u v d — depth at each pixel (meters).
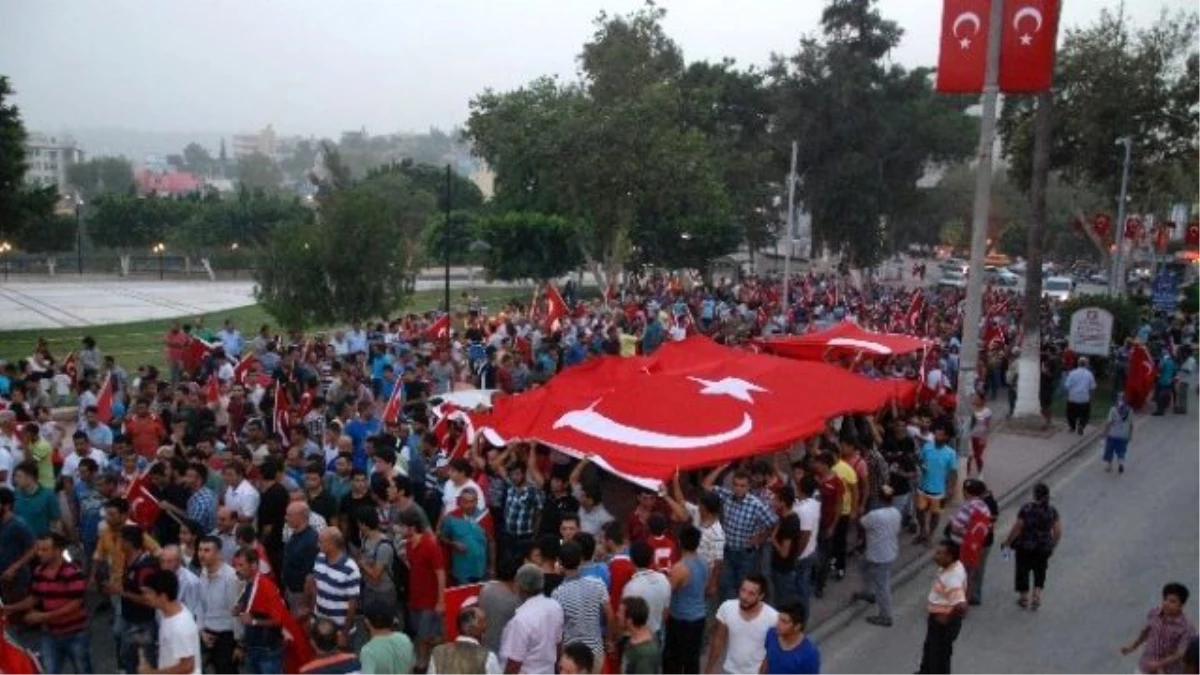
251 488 10.76
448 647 6.88
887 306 40.03
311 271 29.36
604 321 29.91
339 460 11.53
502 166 41.75
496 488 12.03
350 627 8.48
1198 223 53.62
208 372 21.61
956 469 15.32
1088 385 23.31
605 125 38.97
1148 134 38.34
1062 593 13.33
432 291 63.62
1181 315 40.44
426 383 19.17
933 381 21.86
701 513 10.22
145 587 7.50
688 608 9.09
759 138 64.25
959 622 9.69
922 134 60.06
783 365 16.03
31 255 80.12
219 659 8.76
